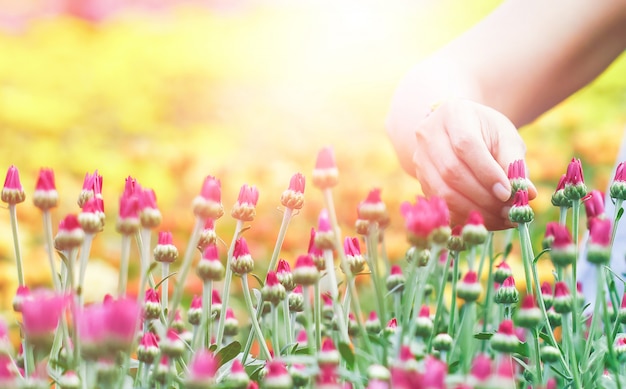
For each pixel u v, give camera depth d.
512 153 1.09
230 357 0.95
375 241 0.92
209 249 0.94
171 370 0.90
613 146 2.56
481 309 1.18
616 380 0.90
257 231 1.99
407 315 0.88
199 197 0.89
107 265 2.23
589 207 0.97
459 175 1.08
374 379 0.83
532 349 0.95
